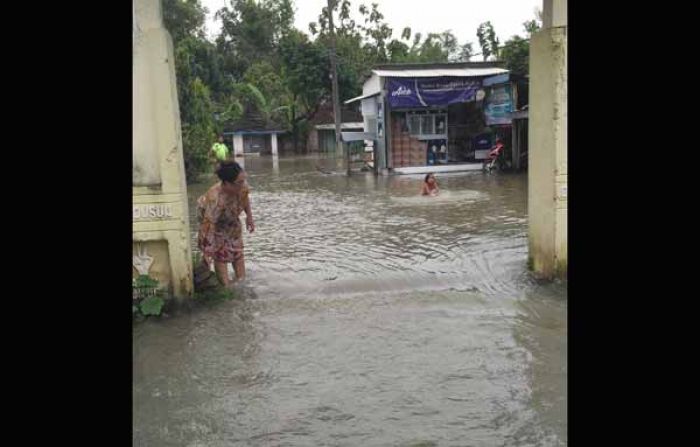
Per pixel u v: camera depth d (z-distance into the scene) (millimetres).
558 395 4285
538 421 3953
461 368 4781
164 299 6387
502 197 14570
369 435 3855
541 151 6965
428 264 8031
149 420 4113
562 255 6859
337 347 5285
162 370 4918
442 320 5883
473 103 22547
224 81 41969
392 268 7867
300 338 5527
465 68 22625
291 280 7375
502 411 4098
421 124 22078
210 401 4375
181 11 31422
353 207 13875
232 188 6801
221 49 47875
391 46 39906
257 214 13195
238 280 7336
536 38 6863
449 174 21219
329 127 40562
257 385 4609
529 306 6215
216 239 6945
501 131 21625
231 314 6230
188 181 20609
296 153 43031
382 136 21969
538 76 6898
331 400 4328
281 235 10531
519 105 20234
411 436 3824
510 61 22422
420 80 20250
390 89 20281
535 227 7254
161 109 6156
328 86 37875
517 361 4887
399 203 14227
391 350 5184
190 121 21406
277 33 48156
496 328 5629
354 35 40438
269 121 41656
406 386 4504
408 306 6328
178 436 3914
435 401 4266
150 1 6000
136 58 6051
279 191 18062
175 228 6309
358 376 4703
